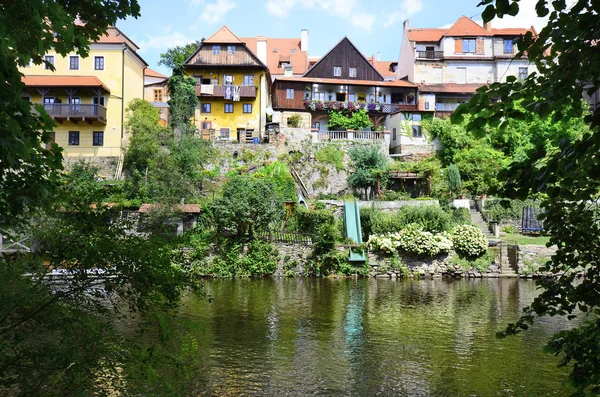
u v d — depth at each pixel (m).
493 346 15.22
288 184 40.44
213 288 26.58
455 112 4.38
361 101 53.34
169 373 7.61
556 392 11.45
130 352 6.11
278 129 44.25
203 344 15.05
